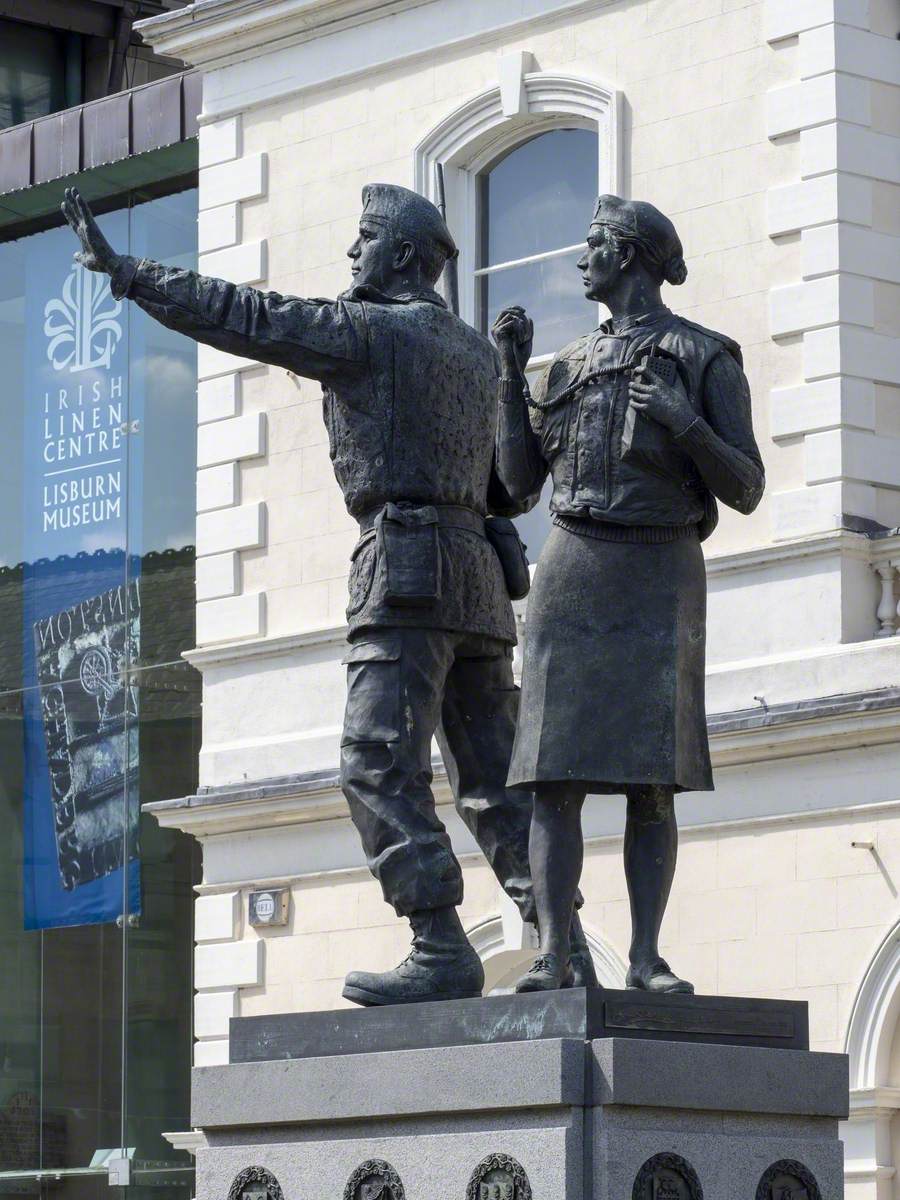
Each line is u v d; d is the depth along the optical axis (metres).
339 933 23.30
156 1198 25.69
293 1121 9.73
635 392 9.67
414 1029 9.52
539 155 23.11
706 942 20.42
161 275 10.33
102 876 26.12
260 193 24.84
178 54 25.59
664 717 9.69
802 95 21.00
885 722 19.44
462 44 23.41
